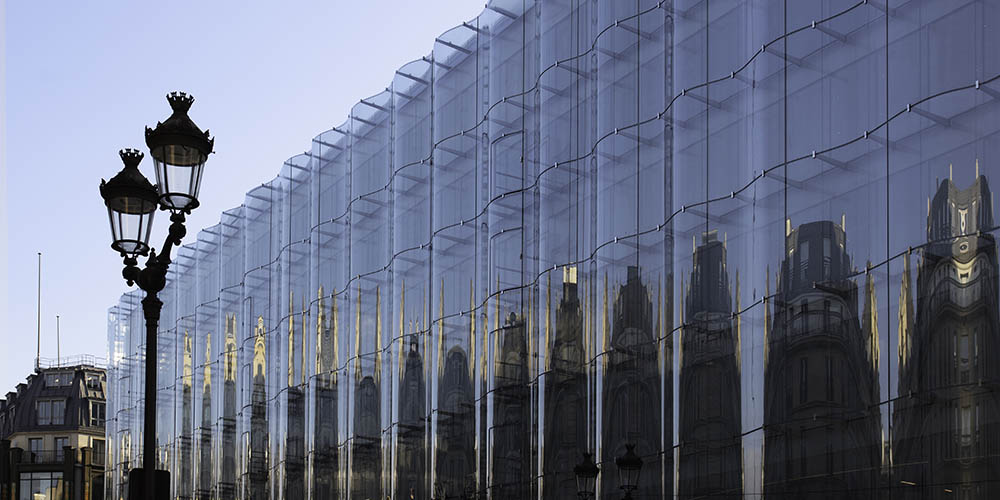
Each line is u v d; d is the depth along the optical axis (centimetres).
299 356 5528
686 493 2936
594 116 3497
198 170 1669
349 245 5188
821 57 2634
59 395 12419
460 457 4094
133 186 1786
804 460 2561
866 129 2494
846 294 2503
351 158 5234
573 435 3456
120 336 7975
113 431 7906
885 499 2345
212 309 6606
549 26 3772
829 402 2516
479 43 4278
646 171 3225
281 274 5809
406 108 4766
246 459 5950
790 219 2670
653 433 3103
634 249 3234
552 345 3581
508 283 3891
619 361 3247
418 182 4628
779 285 2683
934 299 2288
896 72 2430
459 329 4188
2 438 12744
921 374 2298
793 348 2622
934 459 2252
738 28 2919
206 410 6525
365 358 4906
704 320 2936
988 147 2216
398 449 4541
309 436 5312
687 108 3064
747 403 2762
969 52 2273
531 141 3897
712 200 2948
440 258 4350
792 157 2684
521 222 3875
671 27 3189
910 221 2362
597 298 3388
